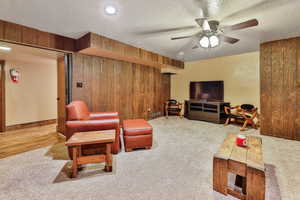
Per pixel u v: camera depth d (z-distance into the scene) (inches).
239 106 168.4
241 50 159.2
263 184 49.2
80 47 116.6
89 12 79.0
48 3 70.4
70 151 83.7
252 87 168.1
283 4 71.7
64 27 98.1
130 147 97.0
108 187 61.4
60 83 137.6
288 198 54.8
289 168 76.0
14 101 163.0
